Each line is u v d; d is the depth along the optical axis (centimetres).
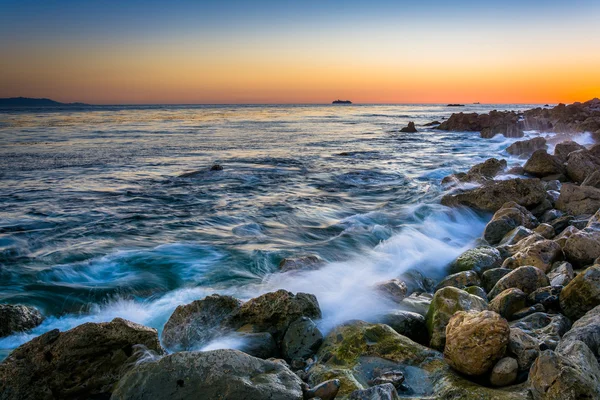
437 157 2744
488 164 1744
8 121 6831
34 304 736
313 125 6494
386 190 1786
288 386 388
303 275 798
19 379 428
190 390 370
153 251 1012
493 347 416
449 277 737
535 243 758
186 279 845
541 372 366
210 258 965
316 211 1421
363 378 452
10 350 571
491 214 1217
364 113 12688
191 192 1700
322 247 1037
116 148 3116
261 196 1647
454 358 438
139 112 12875
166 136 4250
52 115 9775
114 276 862
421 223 1189
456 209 1257
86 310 715
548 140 2848
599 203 1101
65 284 819
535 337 484
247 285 802
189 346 551
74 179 1911
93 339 451
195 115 10500
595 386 350
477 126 4988
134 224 1249
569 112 4853
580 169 1564
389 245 981
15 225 1220
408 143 3681
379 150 3164
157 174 2084
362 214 1327
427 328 559
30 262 935
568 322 526
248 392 367
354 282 764
